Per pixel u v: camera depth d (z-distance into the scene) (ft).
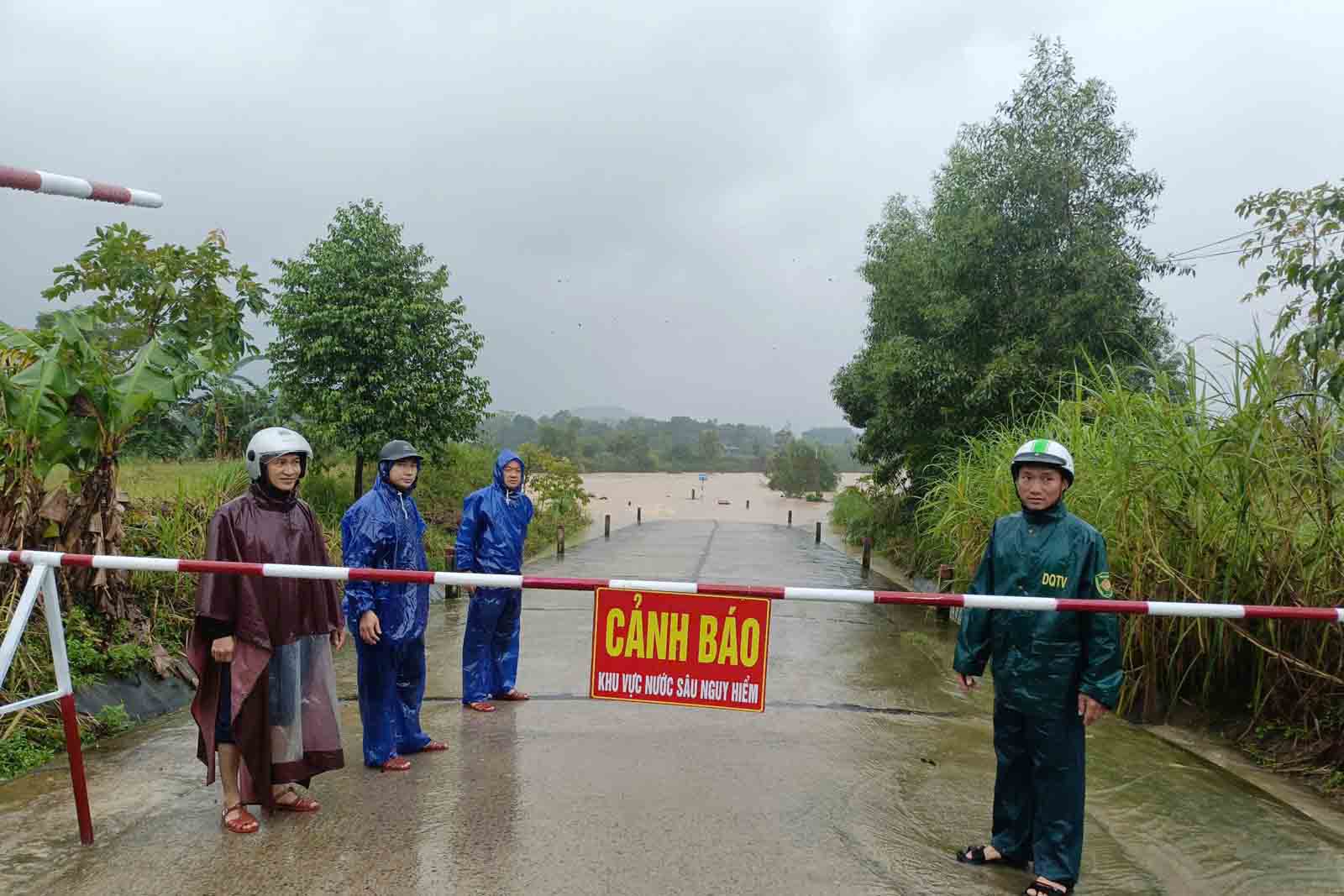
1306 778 15.74
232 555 12.27
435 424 46.34
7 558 11.71
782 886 11.05
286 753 12.57
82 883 10.74
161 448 31.89
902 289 59.41
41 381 18.06
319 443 44.39
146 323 27.66
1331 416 17.25
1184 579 18.69
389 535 14.99
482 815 13.14
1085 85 45.52
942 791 14.67
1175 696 19.20
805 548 62.49
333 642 13.33
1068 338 43.50
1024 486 11.41
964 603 10.89
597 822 12.95
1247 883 11.49
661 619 12.07
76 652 17.98
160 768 15.12
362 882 10.89
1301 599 16.72
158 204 10.07
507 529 19.27
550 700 20.10
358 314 42.96
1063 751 10.88
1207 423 19.42
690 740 17.19
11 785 14.21
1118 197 45.32
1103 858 12.22
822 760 16.12
